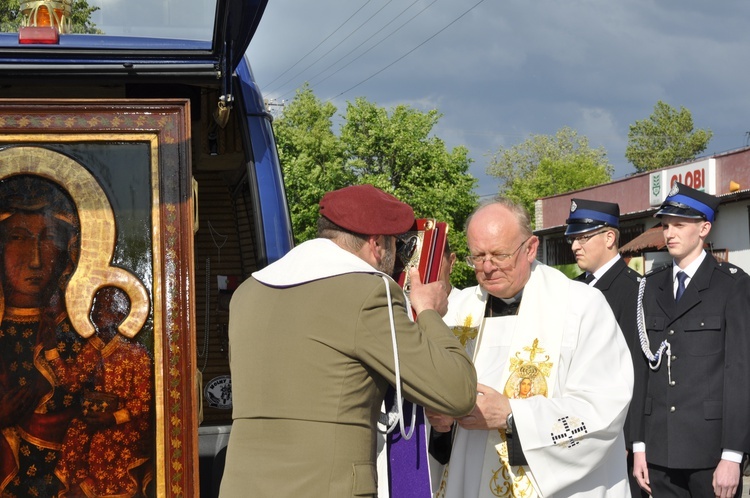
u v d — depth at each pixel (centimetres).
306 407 284
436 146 3834
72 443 345
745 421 482
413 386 287
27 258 348
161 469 347
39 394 345
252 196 421
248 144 427
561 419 345
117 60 376
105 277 351
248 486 285
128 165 355
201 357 552
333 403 284
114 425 348
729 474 485
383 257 314
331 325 287
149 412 350
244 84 436
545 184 7138
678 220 523
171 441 348
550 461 345
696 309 516
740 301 503
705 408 505
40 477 344
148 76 380
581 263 597
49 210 351
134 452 348
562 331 364
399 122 3834
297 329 289
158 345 351
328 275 293
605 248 592
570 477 346
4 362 345
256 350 293
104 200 353
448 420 351
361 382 288
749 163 2611
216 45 371
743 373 488
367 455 289
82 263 350
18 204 349
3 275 346
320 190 3628
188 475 349
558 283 373
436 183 3797
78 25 396
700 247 525
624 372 363
